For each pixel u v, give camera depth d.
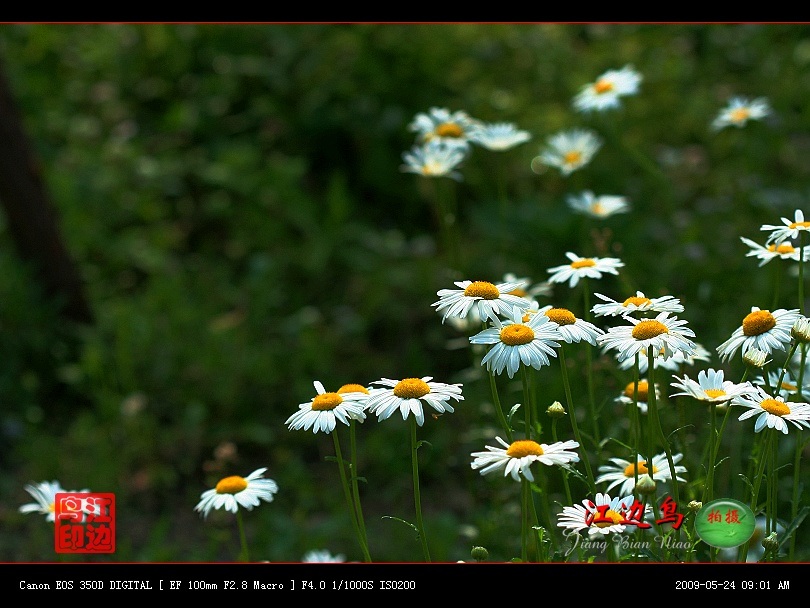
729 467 3.22
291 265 5.91
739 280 4.65
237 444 4.68
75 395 4.97
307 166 6.64
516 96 6.91
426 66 6.80
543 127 6.51
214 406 4.84
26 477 4.43
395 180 6.44
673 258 4.84
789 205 5.31
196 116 6.82
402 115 6.52
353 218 6.34
